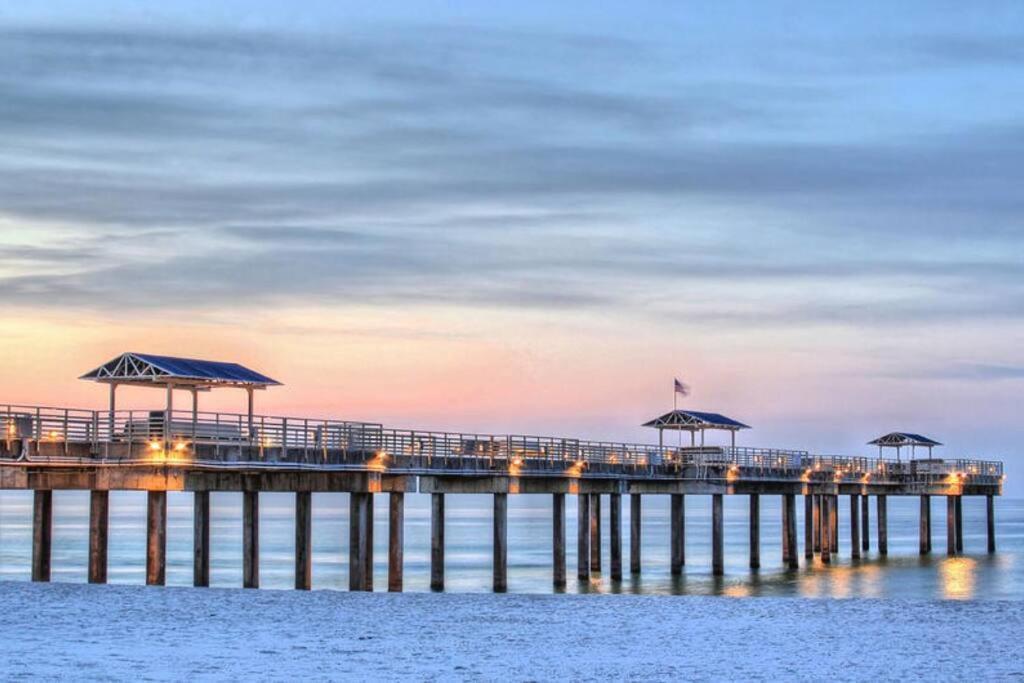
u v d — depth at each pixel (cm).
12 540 13212
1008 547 13588
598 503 9206
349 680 3559
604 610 5006
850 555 11906
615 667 3850
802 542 14425
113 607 4778
